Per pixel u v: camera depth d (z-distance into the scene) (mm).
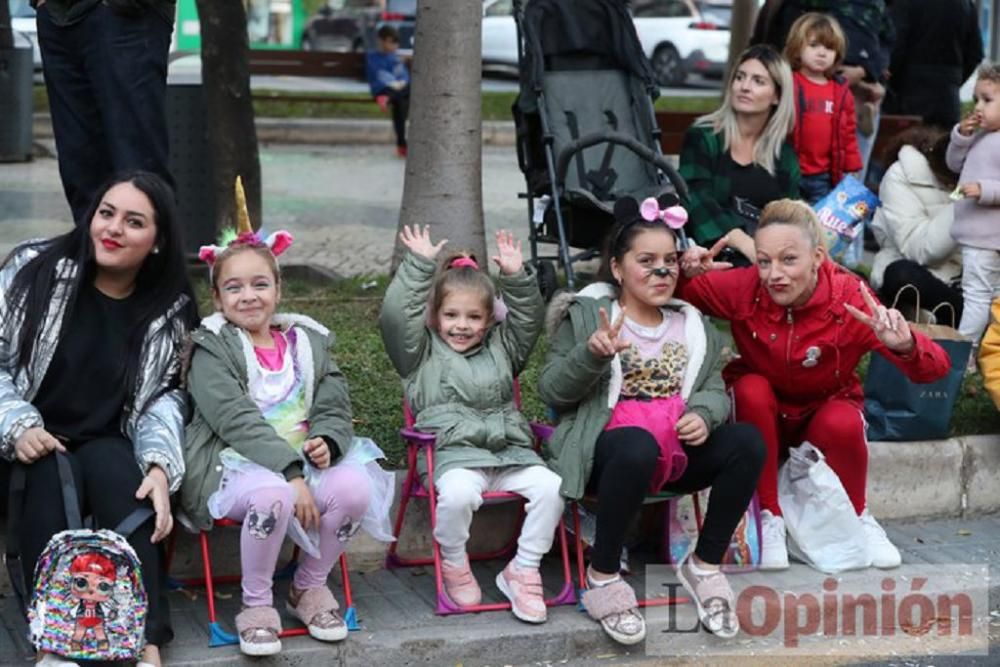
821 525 5645
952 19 10531
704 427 5133
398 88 16141
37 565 4398
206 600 5148
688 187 7047
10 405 4605
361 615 5090
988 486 6359
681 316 5363
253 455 4750
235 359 4891
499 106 18844
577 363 5039
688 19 23078
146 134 6195
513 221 11453
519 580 5109
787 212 5379
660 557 5691
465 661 4926
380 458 5375
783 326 5512
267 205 12164
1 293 4832
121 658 4414
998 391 6207
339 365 6629
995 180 6953
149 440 4703
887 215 7516
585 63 7840
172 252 4926
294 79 20453
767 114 7078
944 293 7254
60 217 11000
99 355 4844
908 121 9945
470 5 7250
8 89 13812
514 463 5137
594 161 7672
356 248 10281
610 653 5078
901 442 6230
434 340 5320
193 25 19844
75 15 6121
